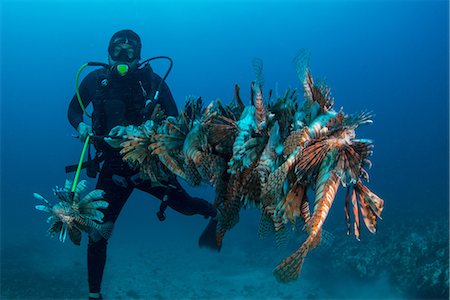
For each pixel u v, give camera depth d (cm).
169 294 1136
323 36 8288
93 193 230
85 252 1492
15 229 2031
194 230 2011
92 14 8312
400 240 1082
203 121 195
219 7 8381
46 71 8538
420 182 2412
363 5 7850
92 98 374
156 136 212
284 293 1077
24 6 8138
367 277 1030
